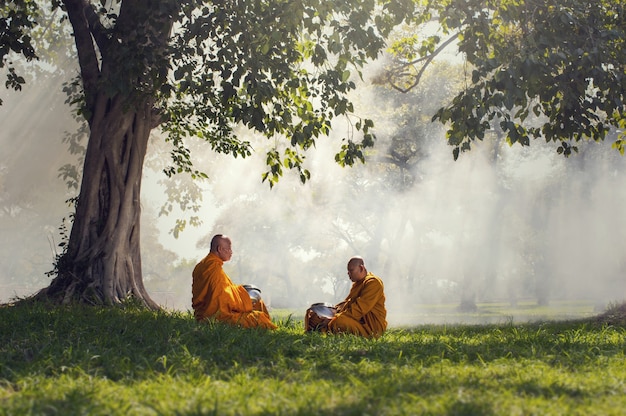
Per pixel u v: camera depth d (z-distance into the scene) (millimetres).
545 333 11070
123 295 14656
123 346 7730
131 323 9570
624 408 4926
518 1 14078
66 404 5020
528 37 12938
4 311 11008
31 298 14352
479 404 4895
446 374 6414
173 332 8633
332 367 6848
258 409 4789
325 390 5531
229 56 12930
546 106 14602
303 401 5055
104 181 15148
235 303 10867
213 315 10719
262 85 12930
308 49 14742
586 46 13375
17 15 15852
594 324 16953
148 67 14695
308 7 12992
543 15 13648
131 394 5324
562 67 14211
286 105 15047
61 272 14656
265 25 12797
